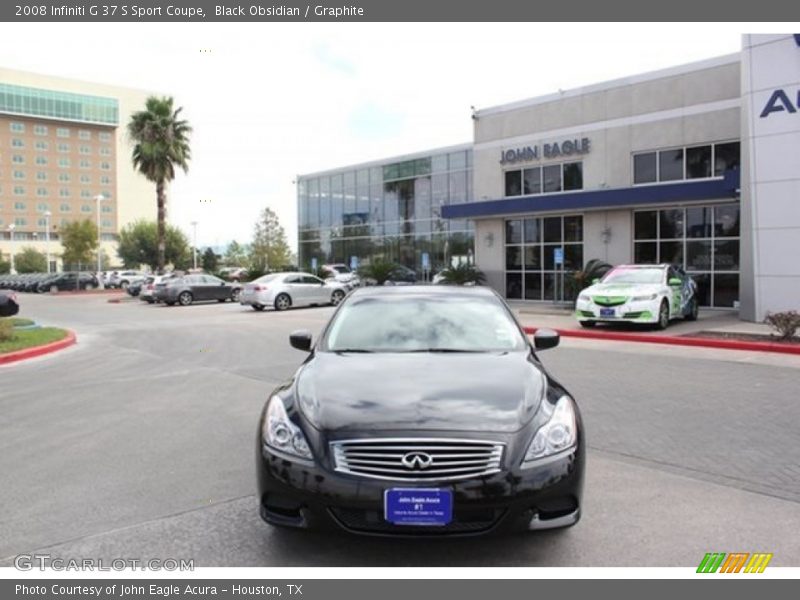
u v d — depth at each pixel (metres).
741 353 12.18
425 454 3.53
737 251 19.98
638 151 21.73
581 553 3.87
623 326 16.23
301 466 3.64
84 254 67.75
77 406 8.00
